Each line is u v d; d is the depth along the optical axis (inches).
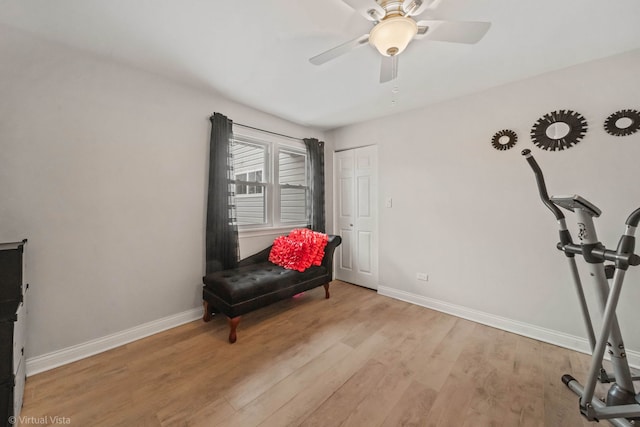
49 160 68.5
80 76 72.6
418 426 50.8
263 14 57.7
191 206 96.3
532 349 78.0
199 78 88.3
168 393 59.7
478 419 52.3
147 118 84.9
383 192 124.8
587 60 74.7
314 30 63.4
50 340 69.0
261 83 91.1
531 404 56.1
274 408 55.4
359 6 51.2
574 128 77.0
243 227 116.8
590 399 49.1
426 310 107.0
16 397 50.0
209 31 63.9
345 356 74.0
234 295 81.6
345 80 88.6
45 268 68.2
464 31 53.5
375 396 58.6
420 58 74.1
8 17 58.7
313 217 138.3
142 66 80.7
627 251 46.1
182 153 93.4
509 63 76.7
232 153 105.3
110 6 55.5
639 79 68.4
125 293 81.5
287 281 98.3
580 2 53.0
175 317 92.6
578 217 54.3
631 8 54.3
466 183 98.8
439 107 105.6
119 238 80.2
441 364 70.3
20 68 64.4
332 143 147.6
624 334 71.6
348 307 109.7
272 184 126.0
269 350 77.1
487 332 88.5
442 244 105.7
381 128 125.3
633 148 69.2
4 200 63.1
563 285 80.2
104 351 76.9
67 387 61.4
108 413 53.9
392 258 122.0
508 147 88.7
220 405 56.1
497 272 92.2
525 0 52.9
